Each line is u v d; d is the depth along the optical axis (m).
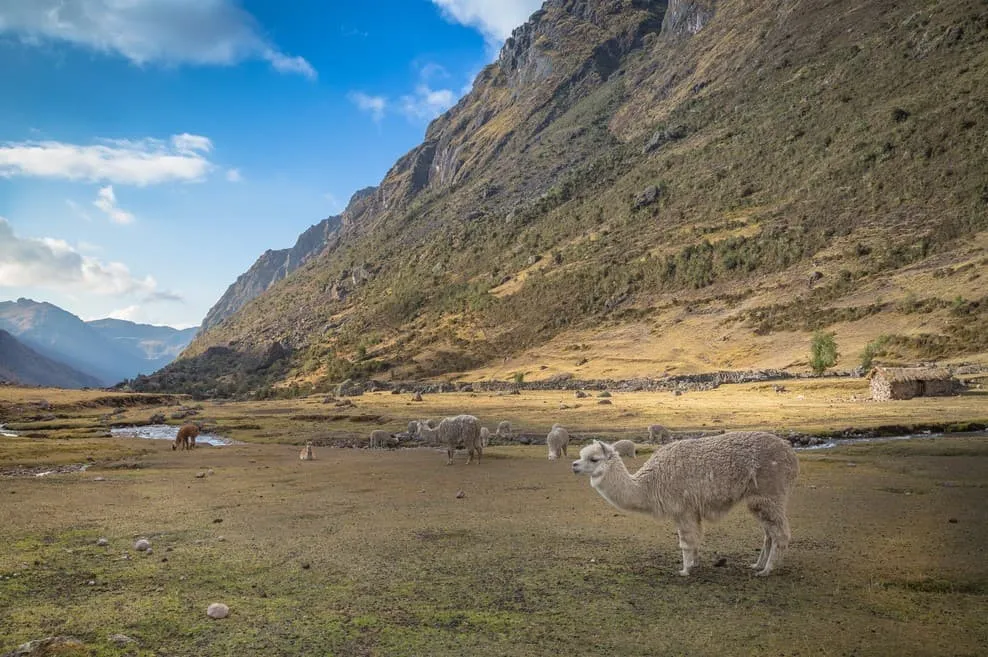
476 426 28.33
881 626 7.93
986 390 58.81
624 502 10.45
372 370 156.88
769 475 10.05
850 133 169.88
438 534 13.32
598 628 7.97
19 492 20.19
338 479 23.20
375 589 9.61
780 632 7.77
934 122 150.75
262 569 10.77
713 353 109.25
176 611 8.65
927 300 97.62
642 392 85.56
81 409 89.69
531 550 11.84
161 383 191.12
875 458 25.53
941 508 15.01
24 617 8.41
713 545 11.99
